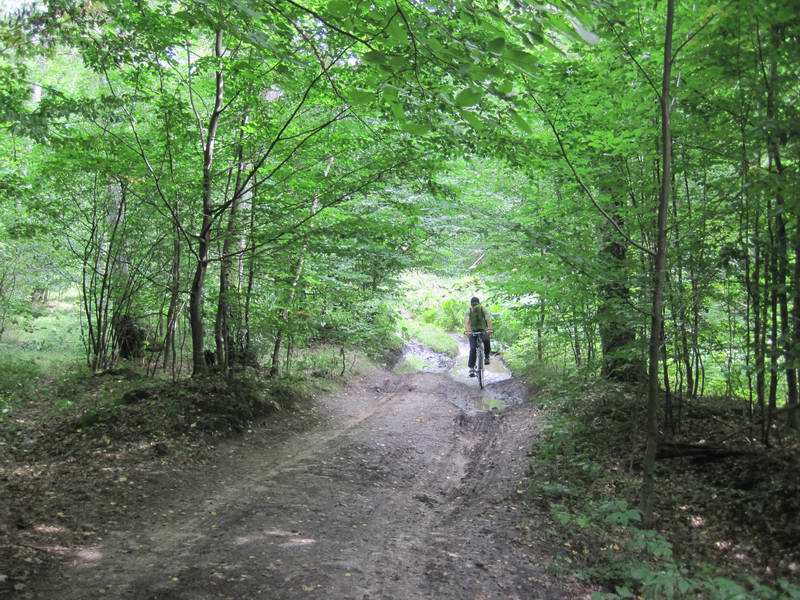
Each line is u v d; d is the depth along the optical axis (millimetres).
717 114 5707
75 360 13398
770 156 5184
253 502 5805
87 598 3645
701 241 6039
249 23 4539
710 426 7352
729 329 7086
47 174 9336
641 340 6953
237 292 10711
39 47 7043
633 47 5793
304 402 11047
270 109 9641
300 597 3834
